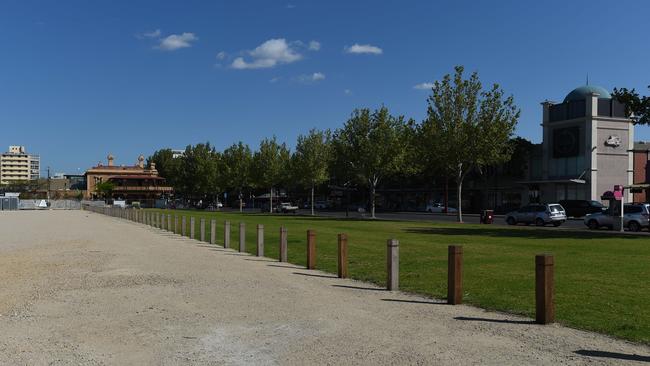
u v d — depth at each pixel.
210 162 99.81
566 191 63.00
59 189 169.00
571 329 7.73
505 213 66.56
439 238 24.91
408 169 49.78
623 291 10.64
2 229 34.66
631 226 33.84
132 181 145.00
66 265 15.60
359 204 98.62
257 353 6.74
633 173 62.50
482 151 41.34
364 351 6.75
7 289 11.50
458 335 7.46
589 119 60.16
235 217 52.97
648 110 28.95
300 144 65.12
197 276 13.32
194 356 6.65
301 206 108.19
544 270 8.05
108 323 8.38
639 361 6.22
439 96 42.16
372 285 11.90
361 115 49.69
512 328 7.83
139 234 29.55
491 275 12.96
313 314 8.91
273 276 13.31
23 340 7.41
